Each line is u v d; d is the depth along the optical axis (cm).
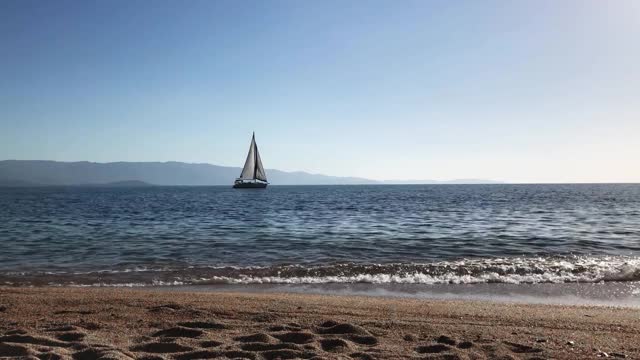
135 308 744
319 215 3703
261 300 841
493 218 3291
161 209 4603
